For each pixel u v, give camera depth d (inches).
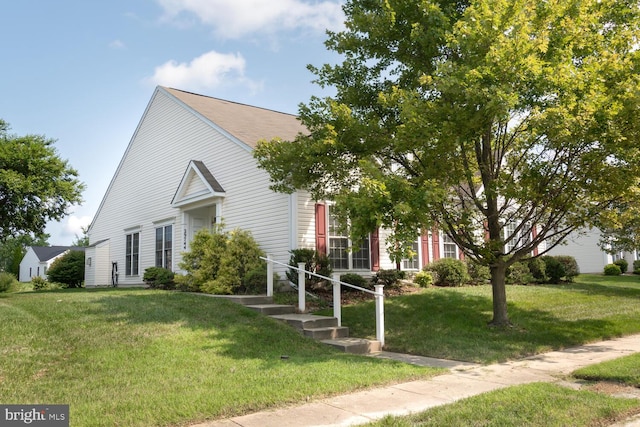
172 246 762.2
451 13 394.3
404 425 183.0
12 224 684.1
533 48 333.7
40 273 2285.9
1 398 217.9
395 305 503.2
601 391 237.5
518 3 326.6
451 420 188.2
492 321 427.8
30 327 334.6
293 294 534.9
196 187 709.3
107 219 992.9
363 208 322.3
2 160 649.0
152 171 847.1
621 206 417.7
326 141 379.6
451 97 349.1
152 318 375.2
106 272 963.3
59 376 253.1
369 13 416.8
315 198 470.3
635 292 647.1
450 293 558.9
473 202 448.1
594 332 409.1
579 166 367.6
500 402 212.1
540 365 305.6
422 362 319.3
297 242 555.2
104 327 343.9
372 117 433.4
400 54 424.8
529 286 669.3
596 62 340.2
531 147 387.2
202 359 290.0
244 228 627.8
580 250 1168.8
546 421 185.6
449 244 728.3
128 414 195.8
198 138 733.3
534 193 370.3
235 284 534.6
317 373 264.8
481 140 419.2
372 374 266.2
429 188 341.7
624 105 326.3
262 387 234.7
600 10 379.9
